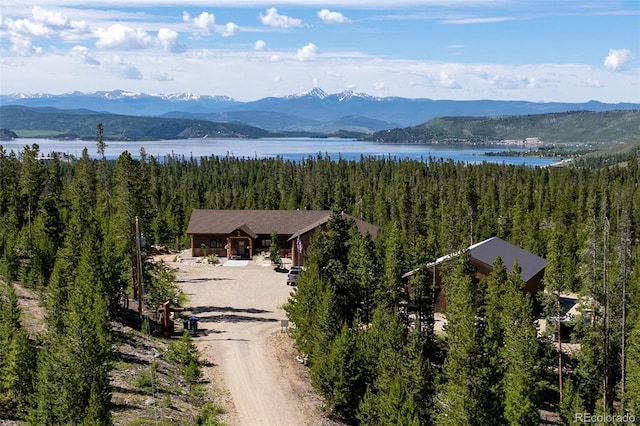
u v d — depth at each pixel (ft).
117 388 136.26
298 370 167.84
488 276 215.10
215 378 159.02
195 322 197.77
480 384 126.52
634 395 144.97
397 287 188.65
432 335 187.32
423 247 190.29
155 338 183.93
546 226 427.74
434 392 143.95
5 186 307.37
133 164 222.28
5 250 220.23
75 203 312.91
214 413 137.59
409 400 120.37
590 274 164.76
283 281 278.26
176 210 396.16
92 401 100.42
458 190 539.70
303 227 346.33
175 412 131.34
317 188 546.26
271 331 200.34
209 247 346.33
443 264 209.67
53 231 258.16
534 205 499.51
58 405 103.35
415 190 517.55
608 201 458.50
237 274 294.25
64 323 141.18
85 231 237.66
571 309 236.84
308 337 167.73
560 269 166.81
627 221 260.62
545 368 170.30
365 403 129.90
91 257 180.55
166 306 192.13
